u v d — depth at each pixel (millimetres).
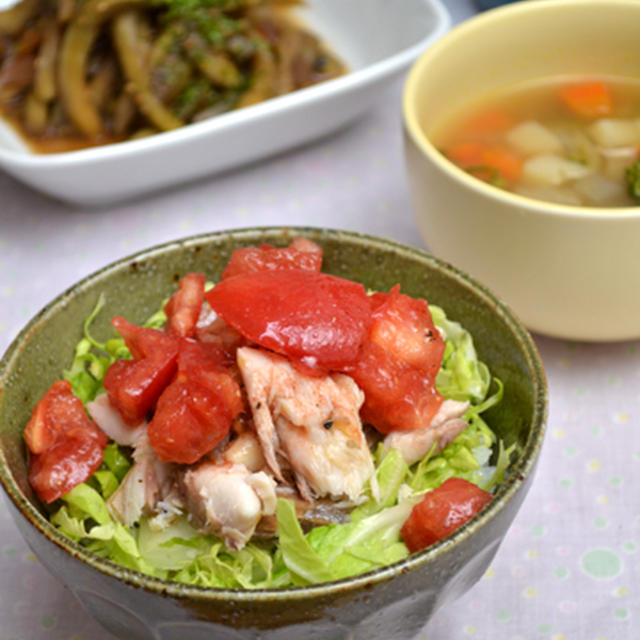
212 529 373
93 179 523
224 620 345
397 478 385
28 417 402
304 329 372
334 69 604
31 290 519
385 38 605
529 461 365
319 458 371
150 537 379
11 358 396
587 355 487
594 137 501
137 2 551
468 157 498
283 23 595
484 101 517
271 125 537
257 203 554
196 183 567
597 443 458
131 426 391
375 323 390
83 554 348
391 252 427
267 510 369
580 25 505
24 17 562
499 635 408
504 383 410
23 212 558
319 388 373
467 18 656
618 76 518
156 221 549
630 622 408
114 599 354
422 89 484
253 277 385
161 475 383
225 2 567
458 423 395
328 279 388
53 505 390
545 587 419
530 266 442
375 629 362
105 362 424
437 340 395
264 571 375
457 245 460
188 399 369
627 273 434
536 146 499
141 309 438
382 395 382
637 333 462
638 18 499
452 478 385
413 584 348
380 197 553
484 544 359
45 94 557
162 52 555
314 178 566
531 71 518
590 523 435
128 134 567
